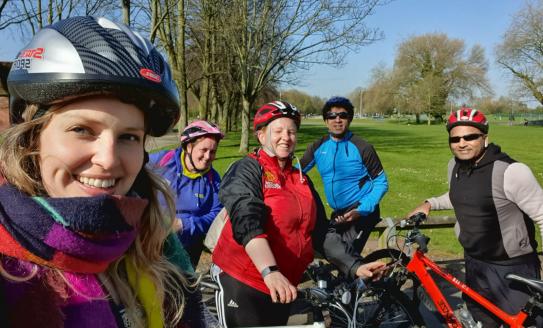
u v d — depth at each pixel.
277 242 2.13
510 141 26.22
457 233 2.90
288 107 2.20
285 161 2.25
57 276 0.75
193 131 2.79
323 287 2.48
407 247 3.53
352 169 3.67
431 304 3.36
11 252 0.71
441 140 27.17
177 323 1.05
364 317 3.14
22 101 0.80
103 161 0.79
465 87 60.66
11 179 0.76
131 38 0.86
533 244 2.72
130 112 0.82
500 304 2.75
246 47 16.31
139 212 0.84
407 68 62.59
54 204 0.71
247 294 2.16
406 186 10.42
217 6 14.72
